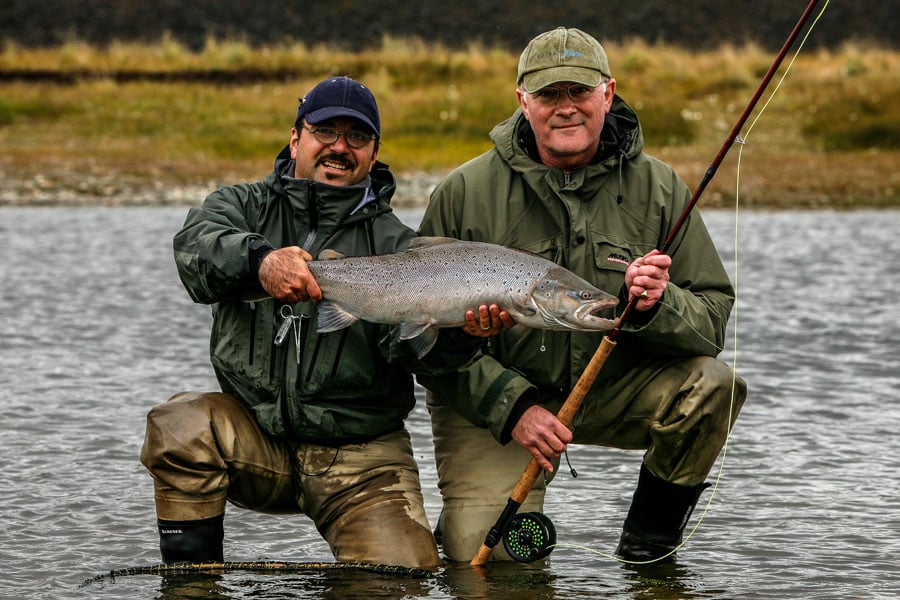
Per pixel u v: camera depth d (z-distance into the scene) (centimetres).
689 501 591
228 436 551
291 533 641
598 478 743
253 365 556
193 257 539
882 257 1794
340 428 561
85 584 545
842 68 3622
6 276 1540
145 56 3803
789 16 4844
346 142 558
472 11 4797
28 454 771
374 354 560
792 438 826
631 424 596
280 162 577
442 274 528
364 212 565
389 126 3003
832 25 4809
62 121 3006
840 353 1116
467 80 3562
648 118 3038
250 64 3725
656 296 542
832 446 807
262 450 561
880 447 804
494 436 568
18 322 1242
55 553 595
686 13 4844
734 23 4809
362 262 533
